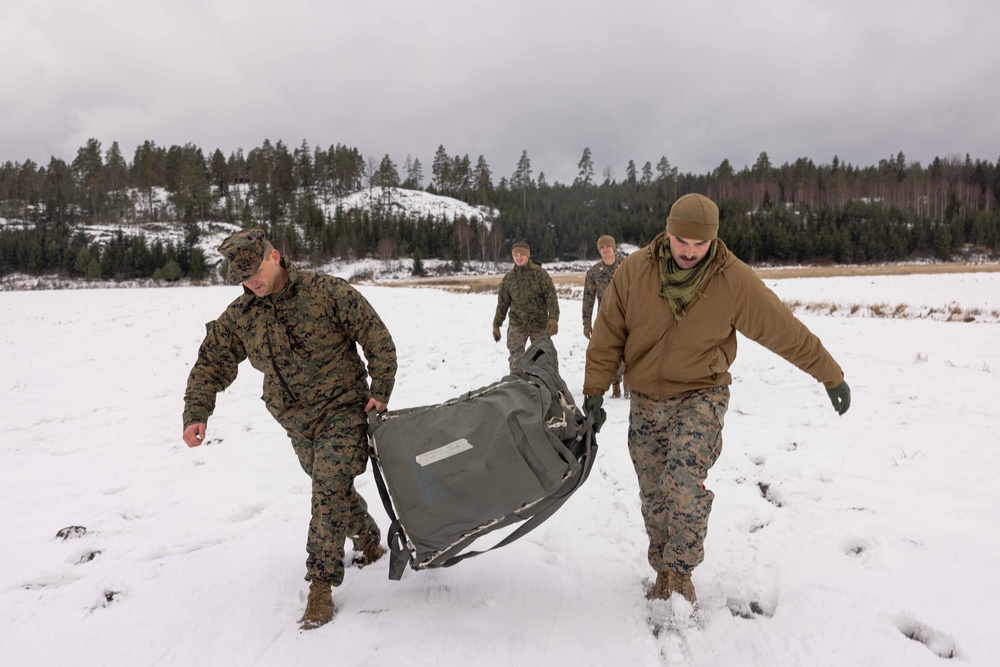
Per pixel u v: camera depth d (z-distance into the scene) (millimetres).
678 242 2502
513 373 2871
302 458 3123
